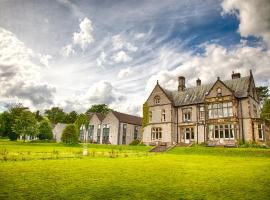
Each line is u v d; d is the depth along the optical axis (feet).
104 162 56.59
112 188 28.02
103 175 36.65
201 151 104.47
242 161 66.18
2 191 25.12
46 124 215.72
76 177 34.30
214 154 97.81
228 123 128.06
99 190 26.94
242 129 126.41
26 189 26.37
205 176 37.78
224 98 131.64
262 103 221.87
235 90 134.51
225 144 126.31
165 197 24.62
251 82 135.95
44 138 212.84
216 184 31.27
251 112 129.18
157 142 151.43
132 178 34.76
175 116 154.61
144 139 160.15
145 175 37.70
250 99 130.31
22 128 177.47
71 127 166.40
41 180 31.27
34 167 42.73
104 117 228.43
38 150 95.30
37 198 23.17
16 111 200.64
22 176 33.45
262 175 39.14
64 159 61.52
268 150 91.61
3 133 207.10
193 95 153.69
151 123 158.71
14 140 199.82
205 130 136.98
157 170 44.01
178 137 150.92
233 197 24.84
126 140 206.59
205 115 137.69
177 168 47.73
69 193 25.35
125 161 60.75
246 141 122.42
